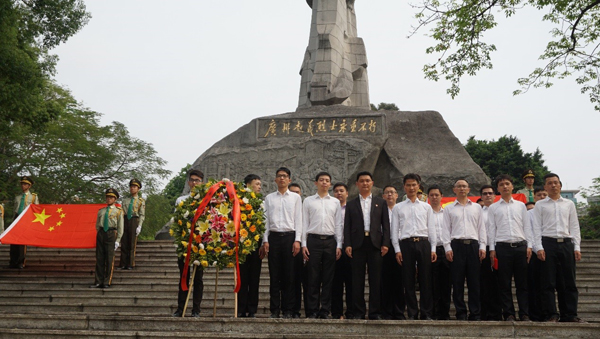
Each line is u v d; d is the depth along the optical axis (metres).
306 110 17.09
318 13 18.58
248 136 16.61
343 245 7.62
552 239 7.41
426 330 6.14
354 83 19.03
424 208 7.69
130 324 6.52
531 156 29.83
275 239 7.70
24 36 14.56
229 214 7.17
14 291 9.76
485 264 7.92
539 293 7.57
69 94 25.77
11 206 22.19
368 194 7.70
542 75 13.86
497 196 12.14
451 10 13.48
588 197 29.48
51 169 24.31
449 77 13.91
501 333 6.10
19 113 13.63
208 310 8.62
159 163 27.27
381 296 7.75
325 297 7.45
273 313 7.59
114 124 26.81
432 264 7.93
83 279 10.34
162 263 11.34
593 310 8.31
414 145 16.48
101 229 9.89
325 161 15.59
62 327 6.63
